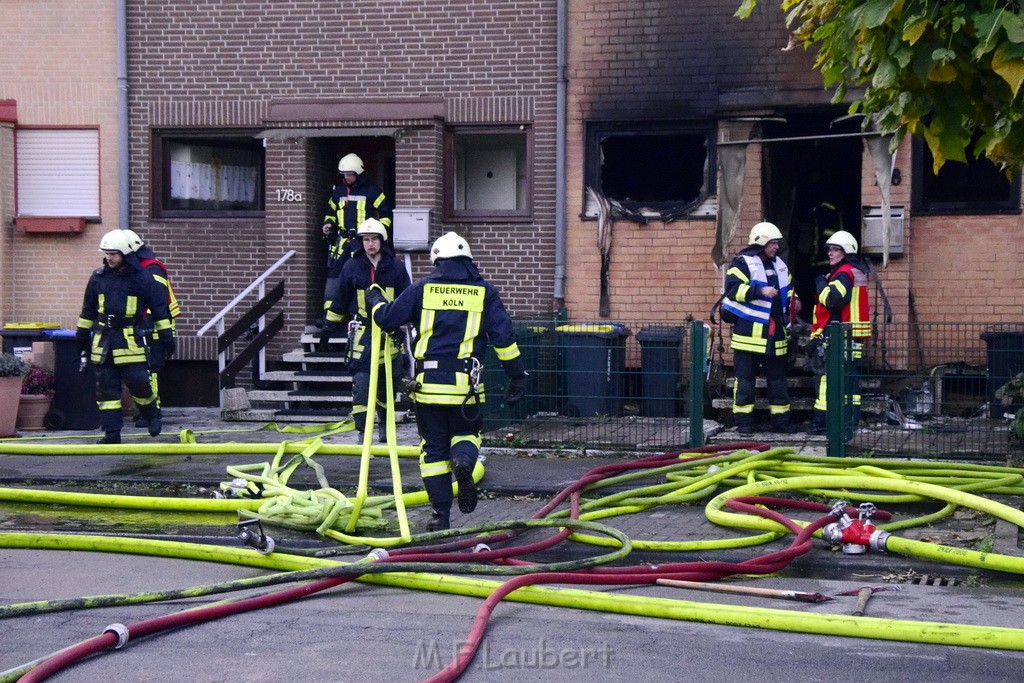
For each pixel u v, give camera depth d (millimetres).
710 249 13281
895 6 6250
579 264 13625
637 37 13305
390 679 4758
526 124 13797
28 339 13188
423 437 7207
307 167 14211
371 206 13023
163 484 9109
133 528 7805
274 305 14250
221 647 5199
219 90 14383
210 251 14602
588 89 13477
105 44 14602
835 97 7609
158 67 14477
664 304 13406
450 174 14102
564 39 13492
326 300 13070
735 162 12992
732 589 6082
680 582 6176
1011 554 6672
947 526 7508
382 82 14055
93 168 14727
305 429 12016
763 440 10758
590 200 13594
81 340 11164
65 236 14758
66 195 14766
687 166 13664
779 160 14641
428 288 7016
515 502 8523
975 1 6418
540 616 5734
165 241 14664
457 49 13875
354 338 10367
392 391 7305
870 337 9586
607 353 10539
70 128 14703
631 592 6160
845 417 9508
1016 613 5742
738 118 12938
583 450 10461
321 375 13547
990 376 9336
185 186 14914
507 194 14180
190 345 14203
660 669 4883
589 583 6098
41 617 5691
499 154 14172
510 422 10719
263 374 13734
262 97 14305
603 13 13383
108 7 14555
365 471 7352
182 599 5941
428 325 6996
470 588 6070
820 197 14750
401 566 5992
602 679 4754
